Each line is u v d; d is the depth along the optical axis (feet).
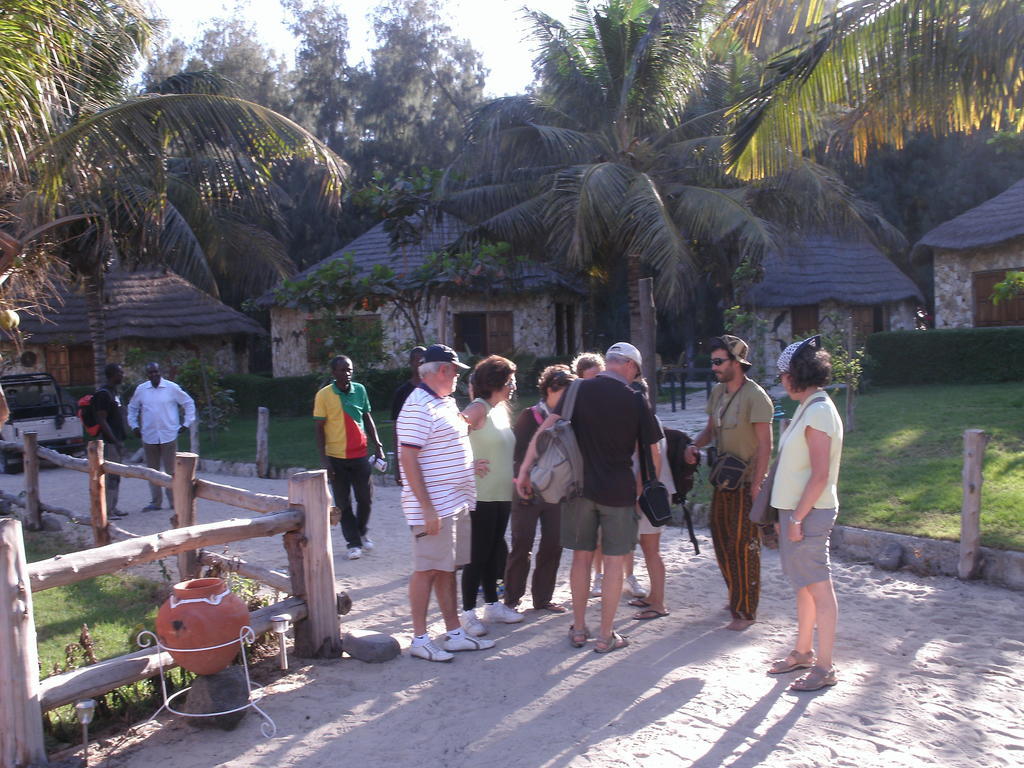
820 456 14.88
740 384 18.84
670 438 20.13
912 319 79.46
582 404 17.13
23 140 27.37
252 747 13.78
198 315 81.56
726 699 14.97
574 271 72.33
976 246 63.31
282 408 74.69
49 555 27.89
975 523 21.31
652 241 53.47
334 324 54.60
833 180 61.16
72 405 55.21
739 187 61.57
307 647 17.40
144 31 30.91
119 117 30.58
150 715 15.03
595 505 17.30
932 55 25.71
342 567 25.43
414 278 53.72
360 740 13.92
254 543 29.19
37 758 12.62
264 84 113.29
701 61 58.23
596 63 60.80
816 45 26.91
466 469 17.47
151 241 54.34
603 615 17.48
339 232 104.94
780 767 12.60
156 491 35.68
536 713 14.69
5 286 31.68
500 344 79.97
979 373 59.47
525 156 64.08
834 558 24.16
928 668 16.12
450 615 17.74
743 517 18.51
